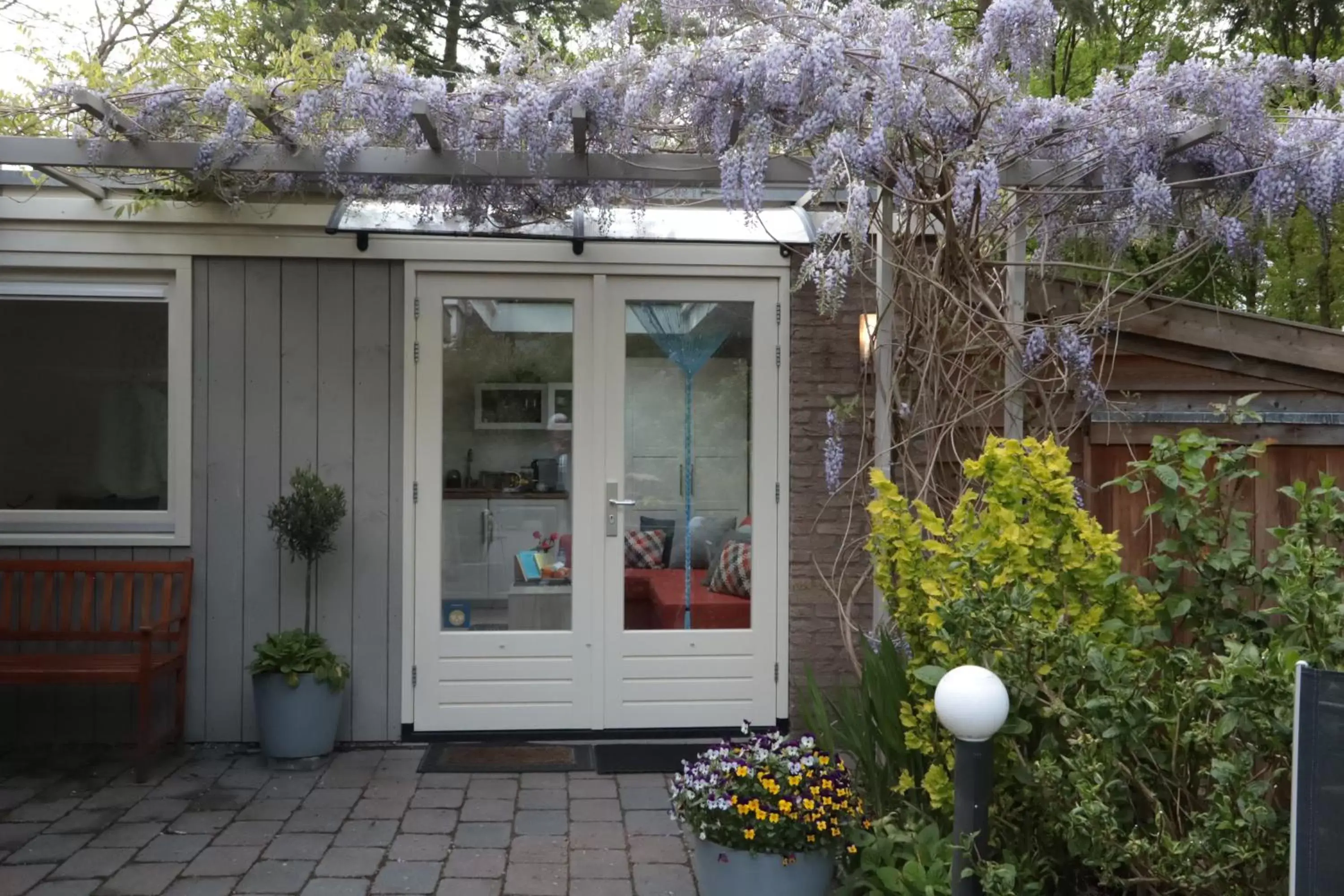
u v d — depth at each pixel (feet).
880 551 12.76
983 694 9.00
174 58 15.24
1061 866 11.58
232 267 19.17
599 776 17.60
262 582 19.19
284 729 17.92
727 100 13.93
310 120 14.17
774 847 11.87
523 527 19.56
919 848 11.48
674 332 19.74
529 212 17.28
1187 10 34.32
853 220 13.08
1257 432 15.85
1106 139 14.28
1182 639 13.66
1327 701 7.58
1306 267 34.76
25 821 15.48
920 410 15.76
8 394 19.48
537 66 14.42
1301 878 7.61
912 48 13.89
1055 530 11.77
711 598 19.70
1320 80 13.97
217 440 19.16
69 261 18.95
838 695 15.70
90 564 18.72
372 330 19.29
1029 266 16.62
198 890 13.23
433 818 15.69
